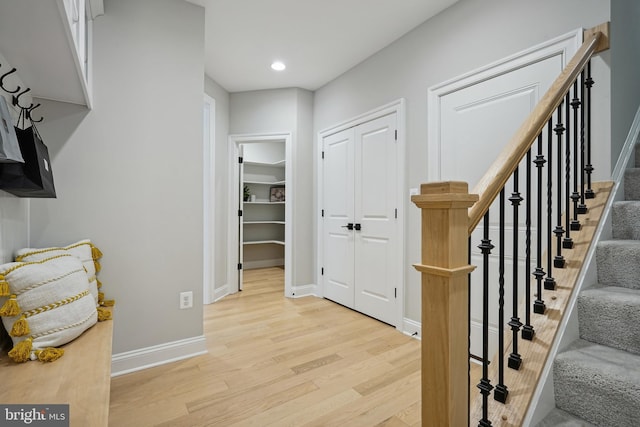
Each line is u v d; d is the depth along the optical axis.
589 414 1.05
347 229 3.39
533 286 1.38
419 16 2.48
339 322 2.92
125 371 2.00
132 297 2.04
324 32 2.70
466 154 2.25
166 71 2.16
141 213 2.08
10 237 1.46
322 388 1.82
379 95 2.98
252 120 3.90
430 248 0.91
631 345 1.15
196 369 2.04
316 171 3.90
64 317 1.32
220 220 3.74
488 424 1.04
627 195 1.69
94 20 1.94
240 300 3.65
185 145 2.23
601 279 1.42
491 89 2.10
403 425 1.51
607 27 1.61
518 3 1.96
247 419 1.55
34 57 1.37
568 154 1.50
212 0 2.26
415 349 2.34
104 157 1.97
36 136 1.38
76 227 1.89
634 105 1.87
